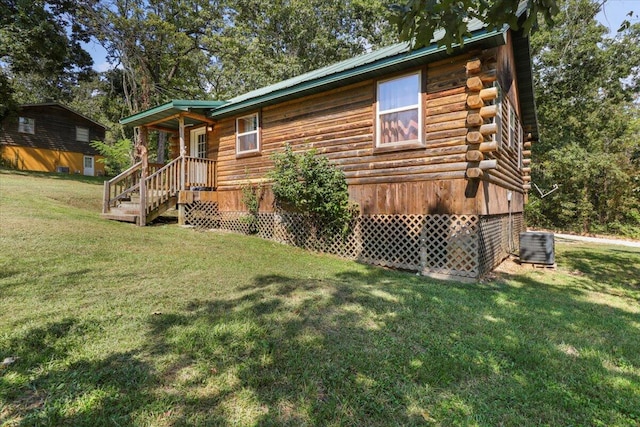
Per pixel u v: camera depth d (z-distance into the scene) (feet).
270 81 63.72
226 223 31.91
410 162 20.54
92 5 53.52
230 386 7.19
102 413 6.16
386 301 13.16
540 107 58.49
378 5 66.80
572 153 54.34
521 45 26.43
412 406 6.88
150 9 64.75
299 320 10.69
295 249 24.68
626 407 7.13
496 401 7.16
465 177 18.56
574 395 7.52
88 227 22.77
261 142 28.96
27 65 53.67
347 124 23.41
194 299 12.07
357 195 22.94
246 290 13.48
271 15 69.62
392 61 19.77
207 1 69.62
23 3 46.75
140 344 8.66
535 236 24.17
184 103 29.01
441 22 8.14
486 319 11.91
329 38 72.33
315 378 7.62
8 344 8.16
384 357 8.69
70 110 75.77
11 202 26.53
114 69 65.92
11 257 14.90
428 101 19.83
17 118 65.98
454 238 19.10
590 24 50.88
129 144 72.79
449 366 8.40
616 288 18.49
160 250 19.45
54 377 7.11
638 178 46.65
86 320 9.71
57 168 75.31
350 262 21.56
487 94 17.67
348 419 6.38
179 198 30.27
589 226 58.44
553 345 10.03
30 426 5.77
